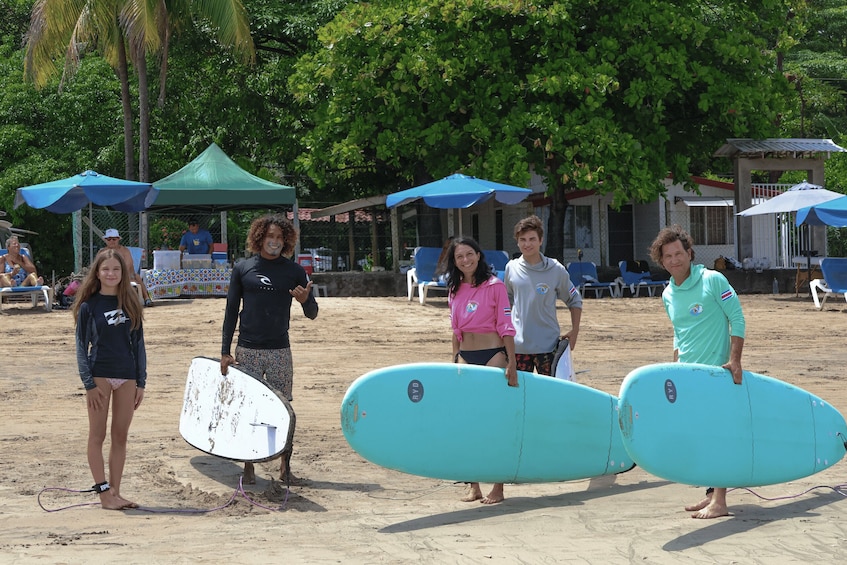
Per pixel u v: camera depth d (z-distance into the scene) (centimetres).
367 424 660
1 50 3475
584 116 2330
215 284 2183
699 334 644
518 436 682
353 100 2425
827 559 518
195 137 3158
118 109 3195
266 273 723
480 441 675
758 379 640
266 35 2886
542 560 525
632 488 714
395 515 640
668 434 615
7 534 591
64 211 1964
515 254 2817
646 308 1983
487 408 676
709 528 588
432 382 671
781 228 2683
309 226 3284
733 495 680
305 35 2803
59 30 2458
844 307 2034
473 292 697
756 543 551
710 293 637
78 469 767
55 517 634
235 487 716
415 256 2031
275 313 727
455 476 673
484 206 2977
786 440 643
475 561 526
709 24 2847
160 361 1309
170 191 2044
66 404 1036
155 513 647
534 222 745
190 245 2244
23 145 3136
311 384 1152
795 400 649
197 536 587
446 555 538
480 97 2355
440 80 2327
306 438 882
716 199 2777
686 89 2402
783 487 700
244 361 729
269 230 722
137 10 2322
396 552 547
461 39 2347
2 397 1071
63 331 1595
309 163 2472
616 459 711
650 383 615
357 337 1539
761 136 2605
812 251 2497
